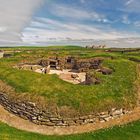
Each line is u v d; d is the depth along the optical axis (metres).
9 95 30.42
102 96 28.12
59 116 25.59
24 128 26.02
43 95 28.38
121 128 24.88
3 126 26.11
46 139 23.81
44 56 63.12
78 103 26.62
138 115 26.97
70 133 24.66
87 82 38.94
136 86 32.97
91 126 25.39
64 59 61.34
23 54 66.94
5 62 52.06
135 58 54.62
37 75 35.19
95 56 59.34
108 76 35.84
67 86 30.47
